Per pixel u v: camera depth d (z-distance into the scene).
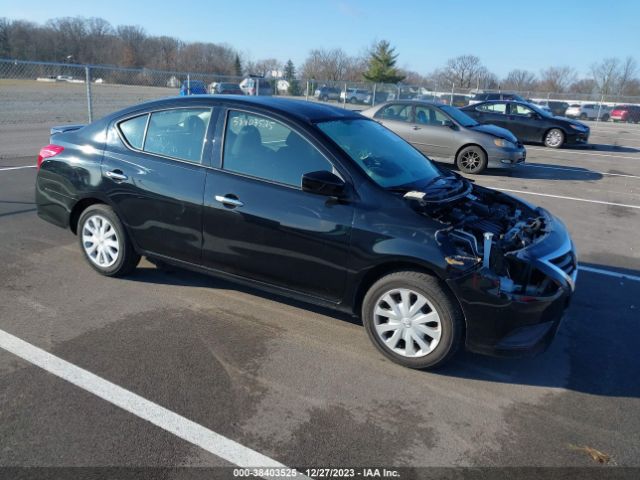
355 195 3.52
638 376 3.57
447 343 3.33
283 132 3.81
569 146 17.61
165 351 3.59
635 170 12.83
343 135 3.94
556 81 72.38
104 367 3.35
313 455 2.66
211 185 3.96
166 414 2.93
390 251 3.35
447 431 2.90
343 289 3.61
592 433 2.94
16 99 22.36
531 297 3.21
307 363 3.52
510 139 11.29
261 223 3.76
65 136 4.87
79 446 2.64
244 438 2.76
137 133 4.40
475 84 67.88
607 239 6.77
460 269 3.18
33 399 3.00
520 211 4.32
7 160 10.31
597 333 4.19
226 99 4.11
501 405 3.17
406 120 11.89
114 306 4.22
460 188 4.08
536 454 2.75
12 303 4.19
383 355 3.63
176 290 4.58
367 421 2.95
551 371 3.60
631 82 64.38
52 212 4.90
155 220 4.27
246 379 3.30
